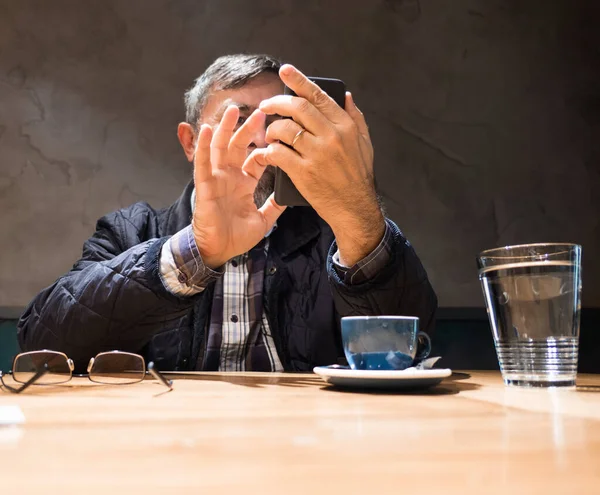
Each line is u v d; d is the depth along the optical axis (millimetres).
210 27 2635
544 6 2904
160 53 2582
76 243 2422
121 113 2525
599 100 2887
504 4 2873
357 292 1052
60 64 2496
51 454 305
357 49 2732
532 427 397
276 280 1495
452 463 283
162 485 239
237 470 268
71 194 2443
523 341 682
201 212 925
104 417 449
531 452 311
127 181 2502
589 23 2934
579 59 2902
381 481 246
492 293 704
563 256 669
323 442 340
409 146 2711
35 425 407
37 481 248
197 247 955
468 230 2703
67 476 256
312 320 1493
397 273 1075
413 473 262
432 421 425
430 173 2711
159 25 2594
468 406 520
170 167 2545
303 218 1571
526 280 677
